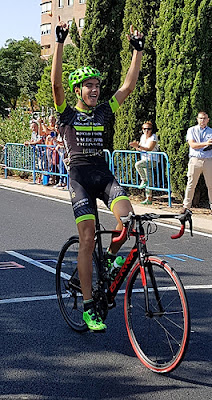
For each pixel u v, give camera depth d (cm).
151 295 425
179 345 400
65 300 518
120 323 523
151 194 1223
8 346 466
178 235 425
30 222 1010
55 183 1506
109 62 1459
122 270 449
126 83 502
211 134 1072
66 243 518
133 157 1275
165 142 1212
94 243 461
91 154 473
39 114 1972
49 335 491
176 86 1178
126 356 451
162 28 1202
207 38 1172
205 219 1038
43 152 1500
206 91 1188
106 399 380
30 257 759
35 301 579
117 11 1439
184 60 1169
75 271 505
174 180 1211
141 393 389
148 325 432
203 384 404
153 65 1320
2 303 570
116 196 455
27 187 1477
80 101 480
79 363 436
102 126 483
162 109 1213
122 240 450
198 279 668
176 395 387
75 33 1517
